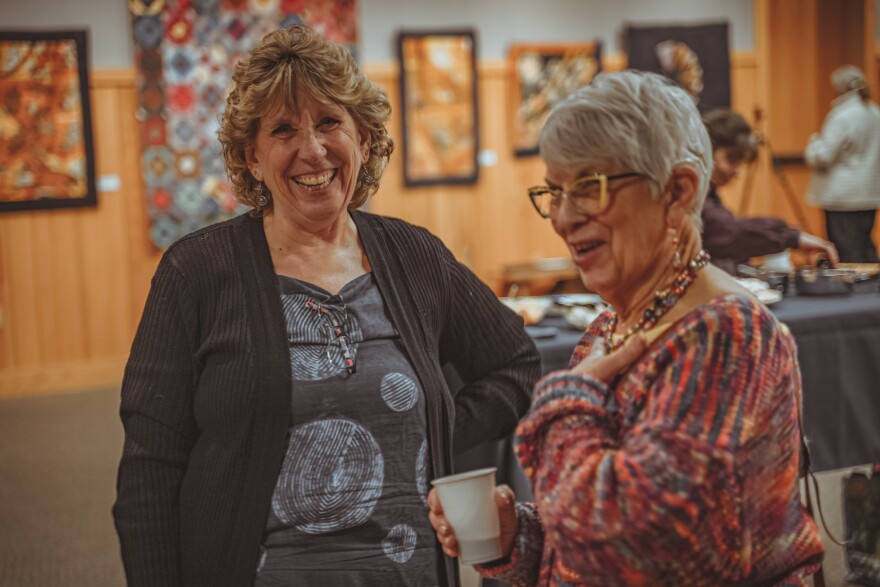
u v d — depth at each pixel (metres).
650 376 1.11
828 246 3.74
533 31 7.36
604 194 1.12
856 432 3.16
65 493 4.56
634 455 1.05
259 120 1.68
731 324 1.09
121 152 6.59
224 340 1.65
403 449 1.67
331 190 1.69
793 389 1.13
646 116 1.12
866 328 3.16
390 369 1.68
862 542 3.31
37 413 5.96
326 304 1.70
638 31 7.48
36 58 6.33
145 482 1.66
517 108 7.29
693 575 1.04
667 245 1.17
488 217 7.36
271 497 1.60
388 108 1.78
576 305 3.38
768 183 8.10
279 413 1.61
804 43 8.11
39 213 6.47
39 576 3.67
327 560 1.60
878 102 8.12
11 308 6.46
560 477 1.09
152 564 1.64
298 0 6.77
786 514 1.12
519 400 1.91
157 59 6.54
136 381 1.68
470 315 1.89
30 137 6.38
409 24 7.09
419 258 1.83
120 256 6.65
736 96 7.89
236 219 1.78
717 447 1.03
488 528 1.31
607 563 1.05
